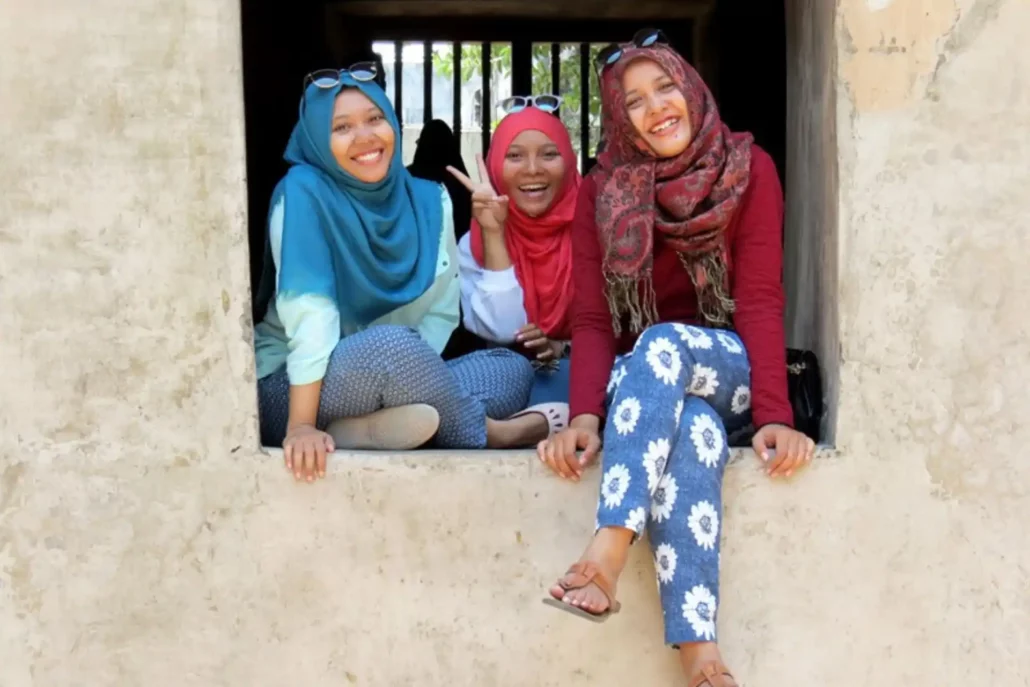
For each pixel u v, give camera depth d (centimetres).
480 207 341
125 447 276
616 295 284
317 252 291
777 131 463
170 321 277
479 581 277
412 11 555
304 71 518
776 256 282
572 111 809
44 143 275
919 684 279
